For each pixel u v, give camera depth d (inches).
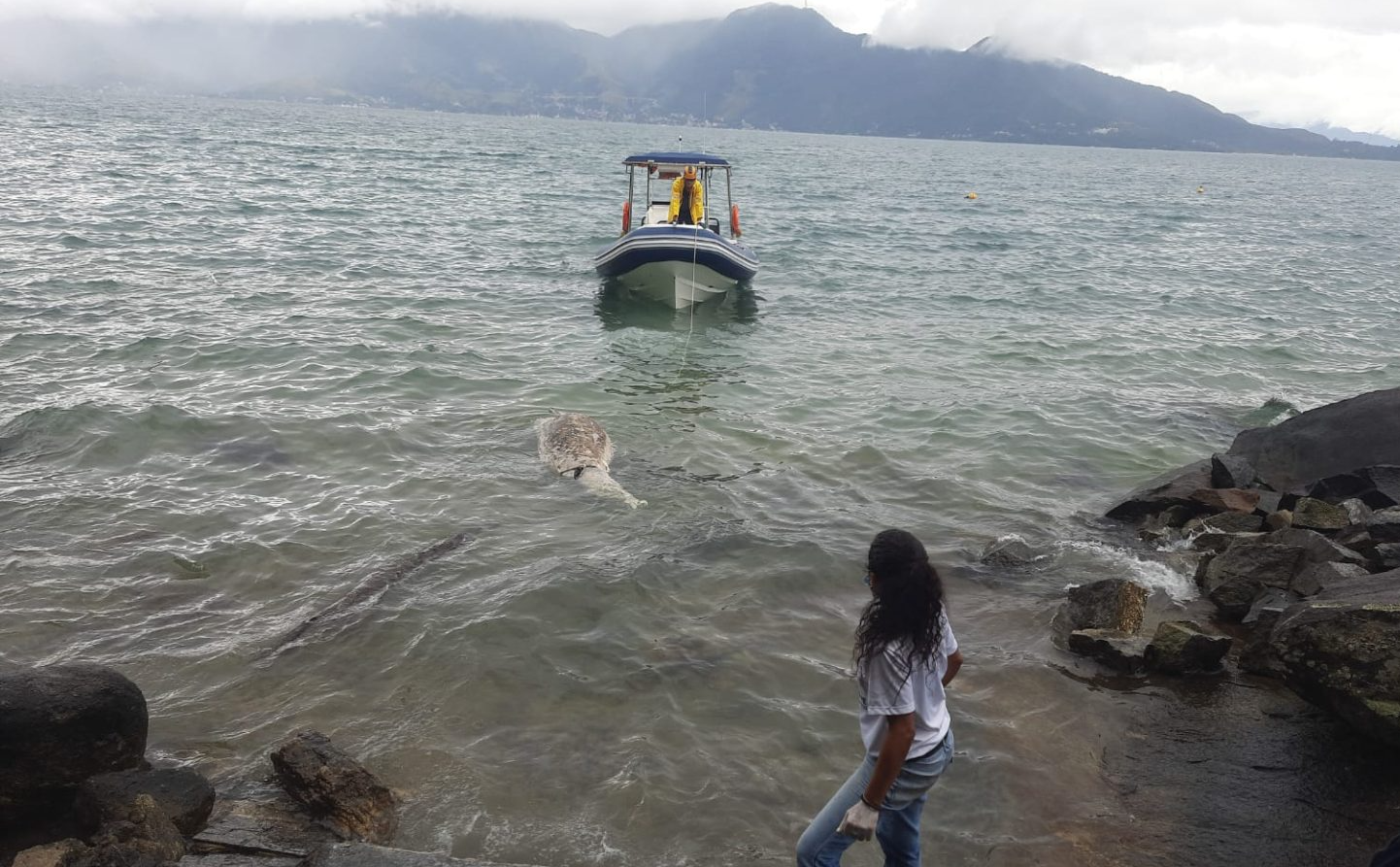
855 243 1220.5
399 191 1534.2
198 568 297.1
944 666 146.5
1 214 963.3
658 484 382.9
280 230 997.8
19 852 161.0
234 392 466.9
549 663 251.6
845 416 487.2
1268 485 394.3
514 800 199.6
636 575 300.2
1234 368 633.6
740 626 275.9
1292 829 195.6
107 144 2150.6
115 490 349.7
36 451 379.2
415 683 241.4
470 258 914.7
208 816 187.6
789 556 320.2
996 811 202.8
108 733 191.6
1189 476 386.6
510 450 411.8
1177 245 1413.6
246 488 358.6
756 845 190.2
